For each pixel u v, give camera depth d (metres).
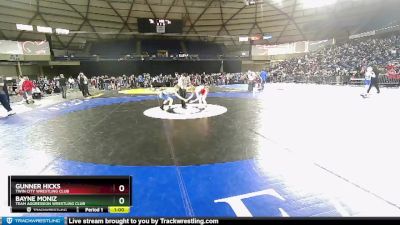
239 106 10.40
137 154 4.57
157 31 37.38
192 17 38.53
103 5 33.12
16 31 30.45
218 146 4.93
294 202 2.83
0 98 9.08
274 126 6.57
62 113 9.70
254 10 37.59
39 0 28.95
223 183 3.33
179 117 8.21
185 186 3.27
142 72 36.16
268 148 4.73
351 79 21.59
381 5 32.19
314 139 5.25
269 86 22.72
